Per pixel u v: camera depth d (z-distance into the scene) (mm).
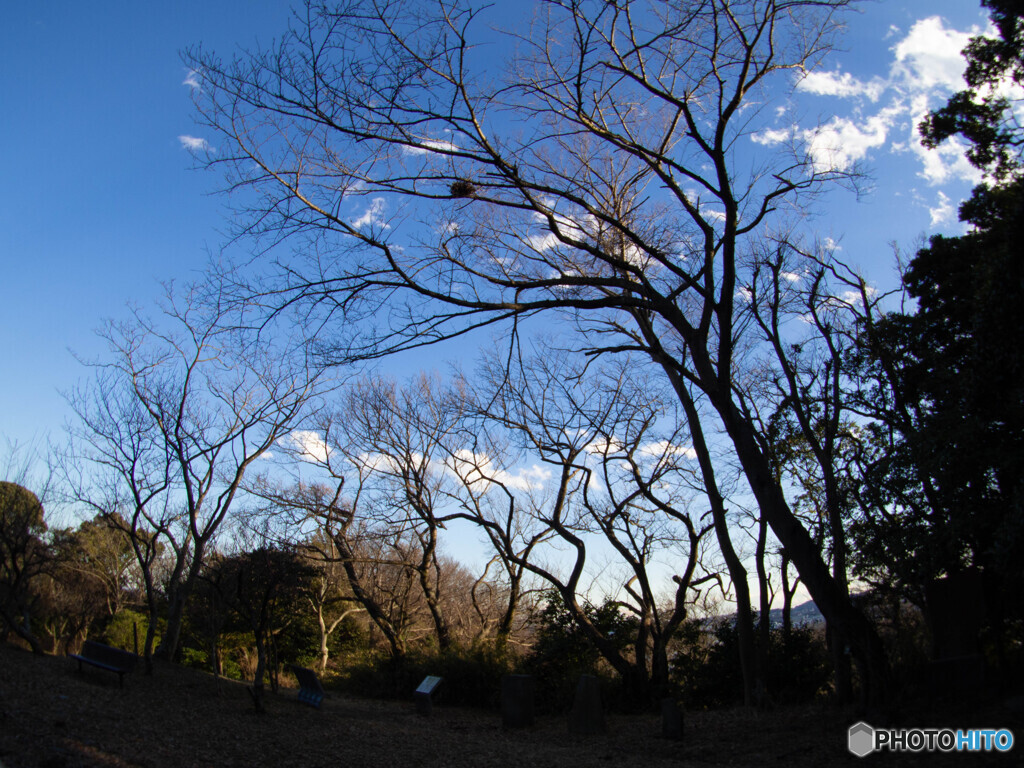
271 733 12328
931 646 12969
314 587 29578
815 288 16297
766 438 18141
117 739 9477
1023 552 10312
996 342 10938
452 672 23359
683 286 15180
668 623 21844
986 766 8453
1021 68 14758
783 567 20984
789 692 17969
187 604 25812
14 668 14258
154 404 20969
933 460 11750
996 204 13906
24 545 19469
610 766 11234
